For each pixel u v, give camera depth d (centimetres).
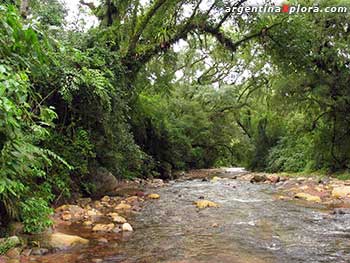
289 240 531
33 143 487
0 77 285
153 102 1858
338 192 999
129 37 1302
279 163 2147
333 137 1653
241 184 1405
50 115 400
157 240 525
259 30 1483
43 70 379
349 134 1614
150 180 1508
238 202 898
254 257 448
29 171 419
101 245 492
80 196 857
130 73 1299
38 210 496
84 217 664
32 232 488
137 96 1496
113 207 803
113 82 957
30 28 308
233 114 2958
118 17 1346
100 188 963
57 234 499
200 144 2777
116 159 1045
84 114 816
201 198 967
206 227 614
